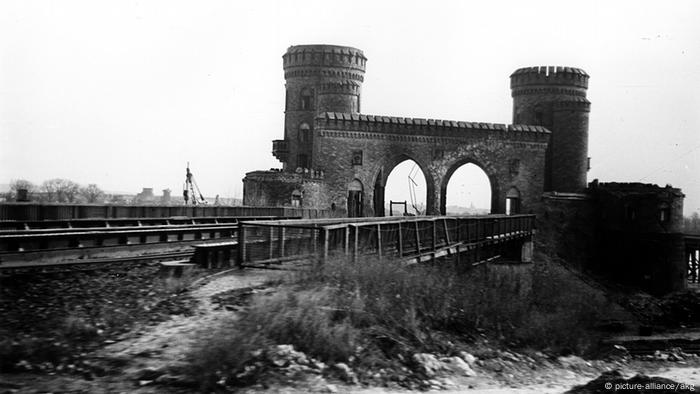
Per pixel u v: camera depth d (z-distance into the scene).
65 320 10.59
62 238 18.56
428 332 12.09
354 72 66.62
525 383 10.92
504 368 11.62
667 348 22.58
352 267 13.54
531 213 56.28
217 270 15.33
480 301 14.70
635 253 53.50
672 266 52.50
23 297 12.20
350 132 52.66
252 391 8.52
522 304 16.42
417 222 20.58
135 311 11.51
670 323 40.78
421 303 13.10
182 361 9.18
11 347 9.25
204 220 29.38
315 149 53.94
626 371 14.18
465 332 13.04
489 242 32.62
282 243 15.84
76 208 22.66
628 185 56.03
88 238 19.69
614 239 55.22
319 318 10.43
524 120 66.25
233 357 9.02
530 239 48.47
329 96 63.22
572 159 63.03
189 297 12.48
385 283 13.27
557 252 55.78
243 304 11.79
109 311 11.35
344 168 52.53
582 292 34.22
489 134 55.81
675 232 52.97
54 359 9.16
